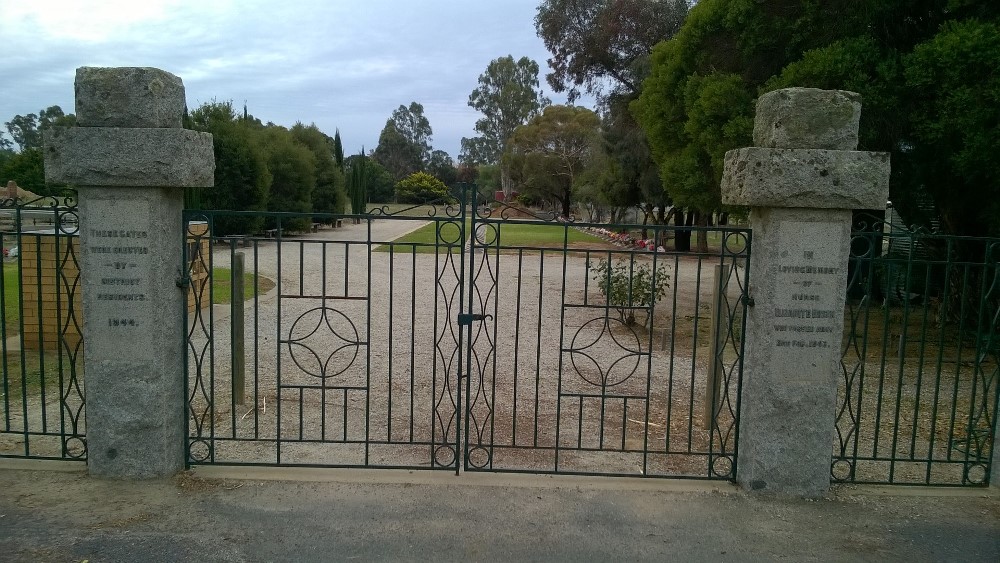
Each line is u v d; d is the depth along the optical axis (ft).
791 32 29.19
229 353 27.30
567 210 177.17
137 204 13.88
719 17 32.30
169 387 14.76
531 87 237.25
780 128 13.94
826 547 12.87
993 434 15.58
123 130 13.43
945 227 33.37
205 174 14.71
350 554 12.14
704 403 21.59
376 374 24.53
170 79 13.98
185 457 15.44
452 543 12.61
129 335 14.25
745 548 12.76
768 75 31.45
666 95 37.24
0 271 15.02
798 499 14.67
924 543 13.08
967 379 26.89
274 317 35.42
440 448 17.33
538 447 15.56
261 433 18.19
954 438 19.63
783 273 14.10
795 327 14.26
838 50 25.99
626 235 62.44
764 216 14.28
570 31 84.28
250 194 80.43
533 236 109.50
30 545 12.13
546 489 14.89
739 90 30.71
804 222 13.99
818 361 14.38
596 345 30.89
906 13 28.19
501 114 236.63
